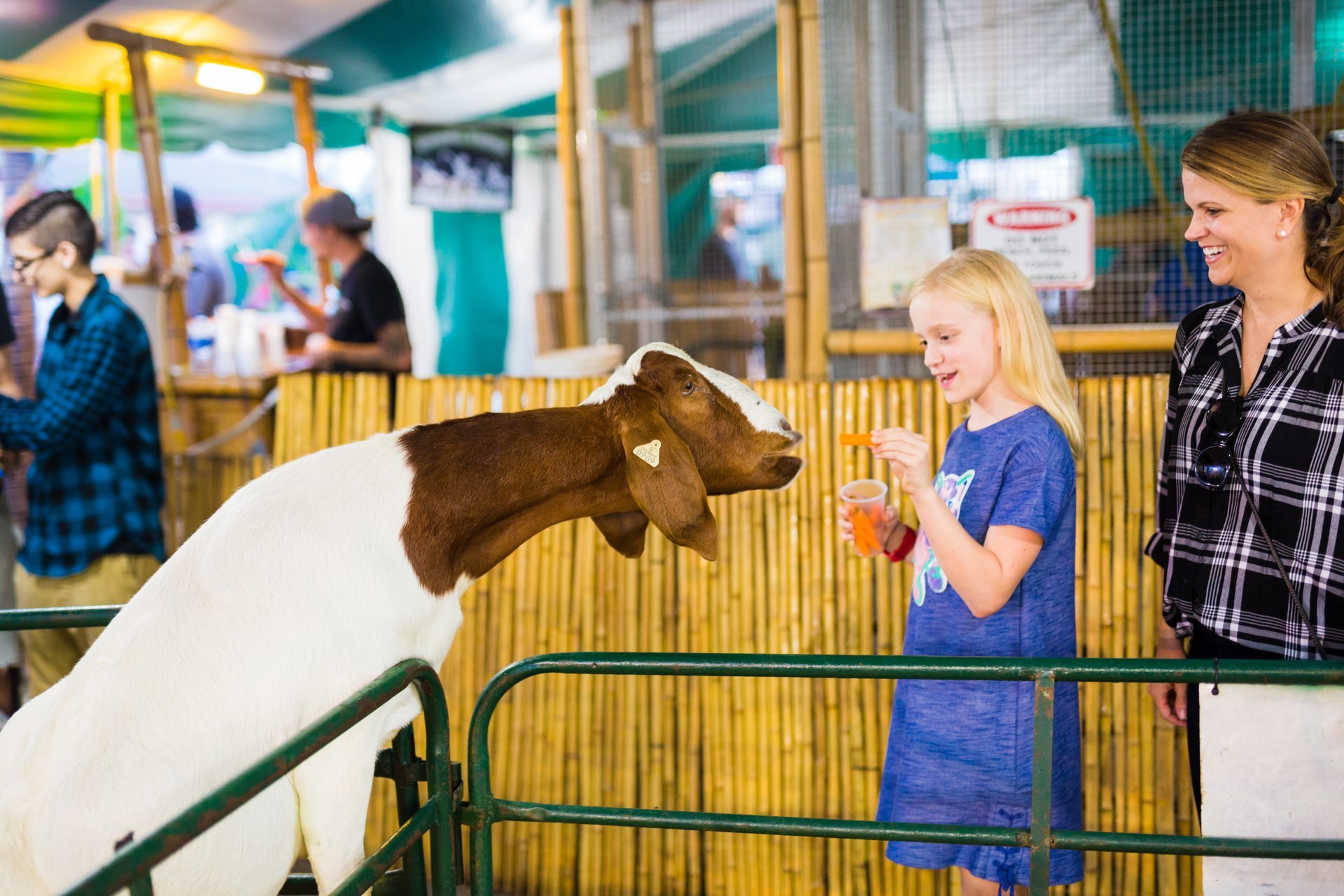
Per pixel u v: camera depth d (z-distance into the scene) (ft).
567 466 6.16
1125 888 9.79
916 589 7.33
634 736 10.48
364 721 5.59
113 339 10.76
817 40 11.39
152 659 5.20
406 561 5.86
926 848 7.02
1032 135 11.85
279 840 5.43
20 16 15.92
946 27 11.80
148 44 17.07
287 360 18.01
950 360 6.92
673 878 10.48
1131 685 9.62
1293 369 6.07
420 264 24.82
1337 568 5.95
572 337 16.93
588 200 14.64
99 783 4.87
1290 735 5.68
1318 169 5.98
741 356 14.98
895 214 11.02
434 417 10.72
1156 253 10.99
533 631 10.60
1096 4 11.51
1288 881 5.87
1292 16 11.32
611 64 14.49
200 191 23.88
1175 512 6.91
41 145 18.39
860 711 10.04
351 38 18.51
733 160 16.01
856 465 10.05
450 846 6.12
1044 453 6.61
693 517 5.96
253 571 5.48
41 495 11.06
